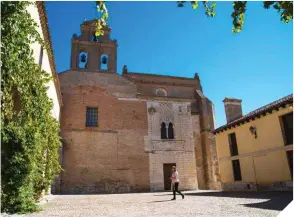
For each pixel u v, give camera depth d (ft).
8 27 20.06
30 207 27.14
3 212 22.91
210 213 25.67
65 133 83.61
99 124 87.92
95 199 50.26
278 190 55.57
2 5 19.62
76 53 97.09
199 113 109.81
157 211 28.35
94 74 93.30
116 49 101.40
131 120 91.09
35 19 37.35
